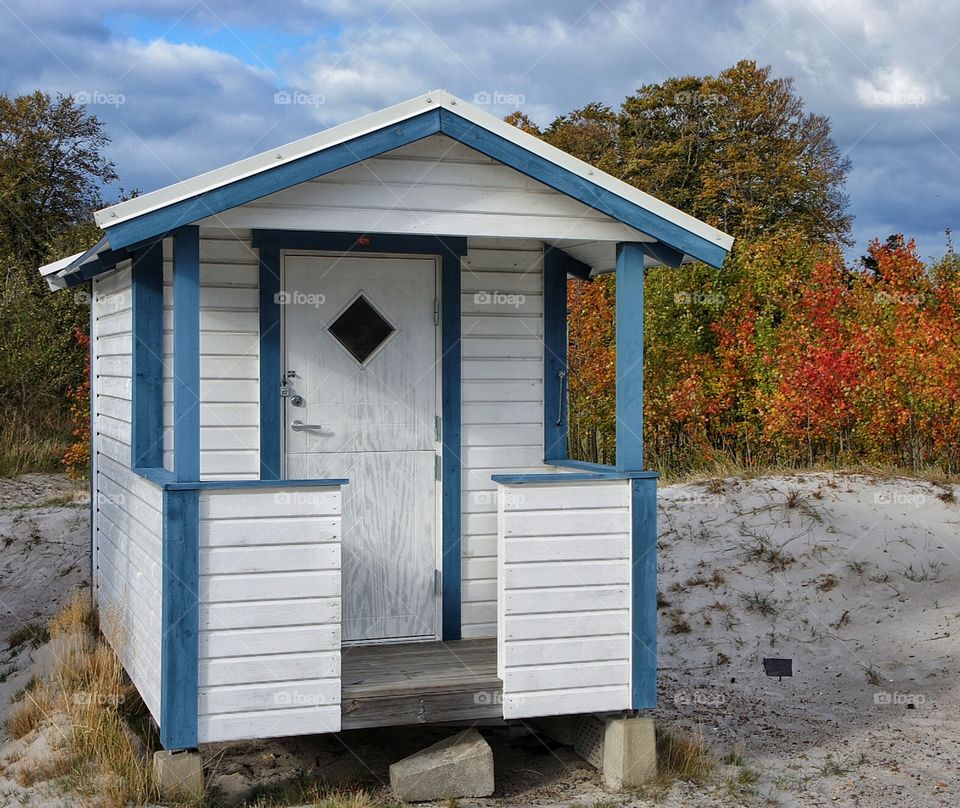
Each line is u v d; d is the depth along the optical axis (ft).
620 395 20.47
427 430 23.25
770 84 92.38
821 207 92.53
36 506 47.91
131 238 17.46
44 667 26.61
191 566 17.90
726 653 30.68
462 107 19.08
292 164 18.25
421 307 23.18
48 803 18.04
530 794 19.75
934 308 49.42
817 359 47.52
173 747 17.85
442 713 19.38
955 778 21.09
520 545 19.69
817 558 36.04
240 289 22.21
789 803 19.53
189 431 18.04
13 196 91.81
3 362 61.87
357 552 22.86
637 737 20.30
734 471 46.09
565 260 24.34
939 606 32.68
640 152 95.40
